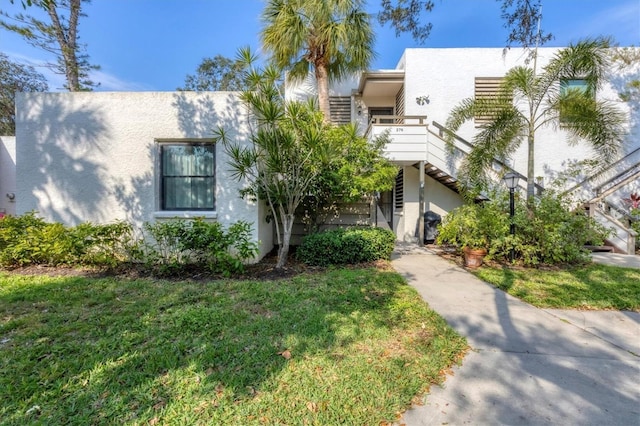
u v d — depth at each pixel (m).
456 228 6.98
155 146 6.59
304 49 10.12
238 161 5.67
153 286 4.76
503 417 2.12
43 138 6.56
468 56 10.59
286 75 10.98
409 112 10.62
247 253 5.71
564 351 3.04
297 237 8.51
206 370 2.54
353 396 2.27
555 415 2.14
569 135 10.16
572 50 7.09
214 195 6.66
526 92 7.62
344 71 10.84
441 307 4.19
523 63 10.50
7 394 2.22
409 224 10.69
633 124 10.34
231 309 3.82
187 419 2.01
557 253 6.55
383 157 7.96
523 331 3.48
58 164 6.56
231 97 6.54
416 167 10.62
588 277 5.69
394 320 3.62
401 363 2.71
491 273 5.96
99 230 5.77
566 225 6.65
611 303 4.34
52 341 2.99
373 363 2.70
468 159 8.70
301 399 2.22
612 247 8.60
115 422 1.97
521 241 6.77
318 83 10.10
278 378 2.45
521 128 8.05
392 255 7.95
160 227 5.80
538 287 5.07
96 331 3.19
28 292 4.38
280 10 9.29
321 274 5.66
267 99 5.61
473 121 10.54
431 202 10.81
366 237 6.79
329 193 7.34
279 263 6.16
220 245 5.56
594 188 9.98
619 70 10.34
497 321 3.74
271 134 5.52
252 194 6.50
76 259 5.91
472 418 2.11
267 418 2.04
